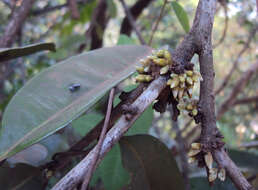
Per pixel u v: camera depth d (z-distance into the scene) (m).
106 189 0.22
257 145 0.34
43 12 0.47
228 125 0.65
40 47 0.19
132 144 0.17
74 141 0.23
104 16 0.49
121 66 0.17
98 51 0.17
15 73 0.47
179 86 0.15
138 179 0.18
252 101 0.51
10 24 0.28
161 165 0.17
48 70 0.16
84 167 0.11
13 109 0.14
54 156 0.17
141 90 0.15
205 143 0.14
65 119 0.13
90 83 0.15
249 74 0.48
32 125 0.14
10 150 0.13
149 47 0.18
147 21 0.59
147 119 0.23
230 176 0.14
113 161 0.22
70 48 0.41
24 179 0.17
